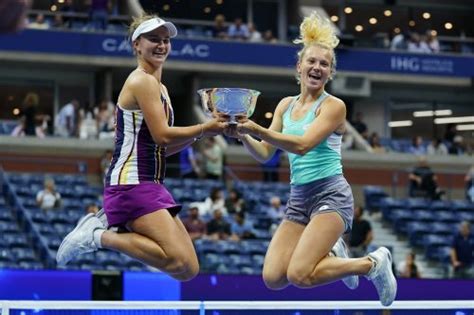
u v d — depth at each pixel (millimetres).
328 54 15477
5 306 14211
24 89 49656
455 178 49656
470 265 36500
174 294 28953
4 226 36000
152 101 14359
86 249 14781
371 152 48469
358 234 35875
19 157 43750
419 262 39688
